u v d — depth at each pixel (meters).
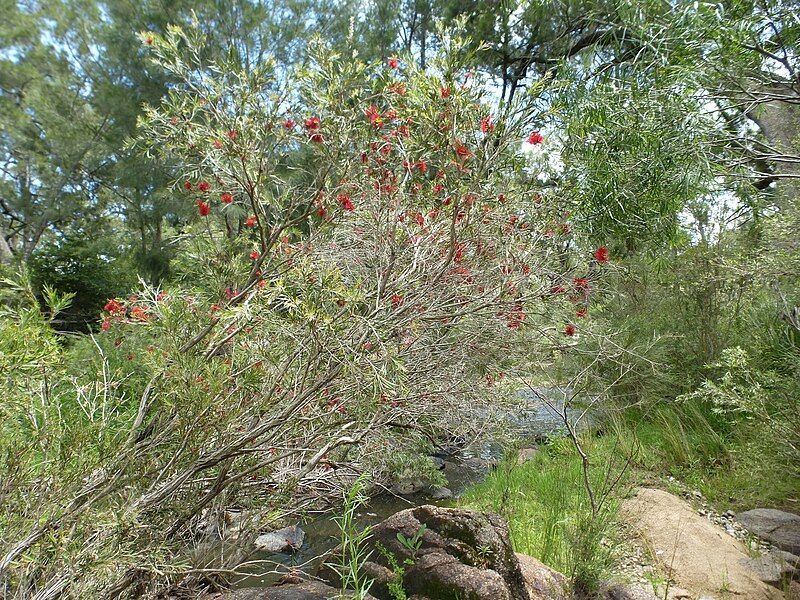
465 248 3.43
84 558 2.00
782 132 3.96
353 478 4.09
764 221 4.34
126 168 8.23
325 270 2.70
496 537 2.60
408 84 3.06
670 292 6.39
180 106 3.05
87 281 9.91
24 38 9.80
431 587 2.34
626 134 3.17
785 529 3.86
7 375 1.94
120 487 2.37
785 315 5.23
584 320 5.33
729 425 5.24
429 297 3.43
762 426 4.04
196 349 2.92
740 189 3.24
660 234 3.62
